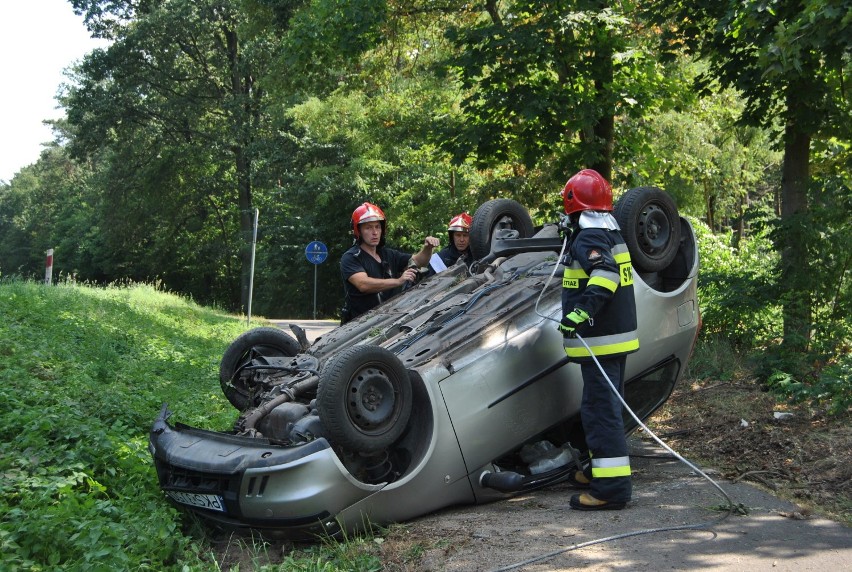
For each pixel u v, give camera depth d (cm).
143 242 5556
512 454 584
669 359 623
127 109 4141
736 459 632
